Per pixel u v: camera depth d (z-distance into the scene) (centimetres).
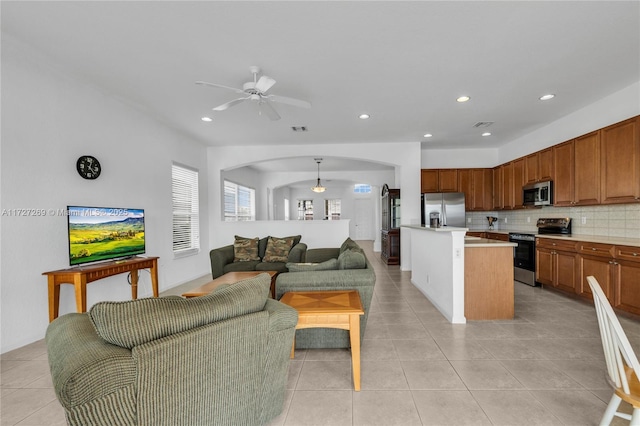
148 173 423
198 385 122
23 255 260
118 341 108
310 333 255
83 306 270
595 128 383
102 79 308
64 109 298
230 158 607
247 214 859
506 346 258
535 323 311
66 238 297
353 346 197
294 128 483
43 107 277
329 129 490
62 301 294
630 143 327
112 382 101
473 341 270
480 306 326
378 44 249
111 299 353
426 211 609
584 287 363
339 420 167
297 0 196
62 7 200
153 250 433
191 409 120
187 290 456
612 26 227
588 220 420
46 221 279
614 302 321
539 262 446
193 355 119
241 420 141
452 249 317
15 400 188
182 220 520
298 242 541
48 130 282
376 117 432
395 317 336
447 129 496
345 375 215
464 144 607
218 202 613
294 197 1318
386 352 250
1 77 245
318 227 628
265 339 145
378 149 593
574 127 418
